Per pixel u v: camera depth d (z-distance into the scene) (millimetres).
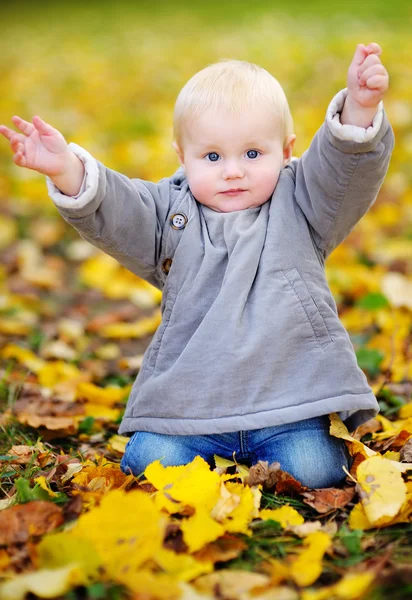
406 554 1742
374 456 1979
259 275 2127
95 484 2059
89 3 18469
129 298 4422
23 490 1963
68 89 9367
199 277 2162
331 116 2014
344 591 1502
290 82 8453
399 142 6457
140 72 9945
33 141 2020
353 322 3711
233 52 10500
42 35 14078
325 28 11938
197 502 1853
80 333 3850
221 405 2070
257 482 2010
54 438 2688
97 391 2941
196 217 2232
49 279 4531
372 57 1945
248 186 2195
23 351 3463
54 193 2055
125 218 2150
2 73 10484
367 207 2180
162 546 1725
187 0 17766
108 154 6637
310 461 2084
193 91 2242
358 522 1860
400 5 13484
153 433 2162
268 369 2070
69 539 1641
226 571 1646
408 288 3738
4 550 1742
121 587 1594
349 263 4492
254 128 2182
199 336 2094
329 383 2080
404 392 2959
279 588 1567
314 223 2199
